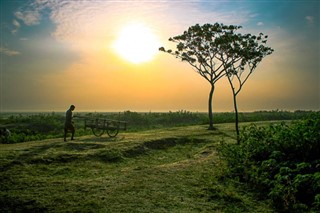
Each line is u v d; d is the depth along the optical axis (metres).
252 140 16.11
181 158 19.38
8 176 13.69
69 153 18.23
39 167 15.55
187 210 10.12
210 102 33.75
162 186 12.39
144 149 20.91
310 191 11.14
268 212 10.20
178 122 72.62
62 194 11.52
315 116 16.67
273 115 55.84
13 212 10.44
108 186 12.38
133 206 10.35
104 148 19.75
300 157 13.72
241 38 29.28
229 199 11.21
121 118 72.06
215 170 14.73
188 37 34.34
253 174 12.98
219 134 27.84
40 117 57.94
